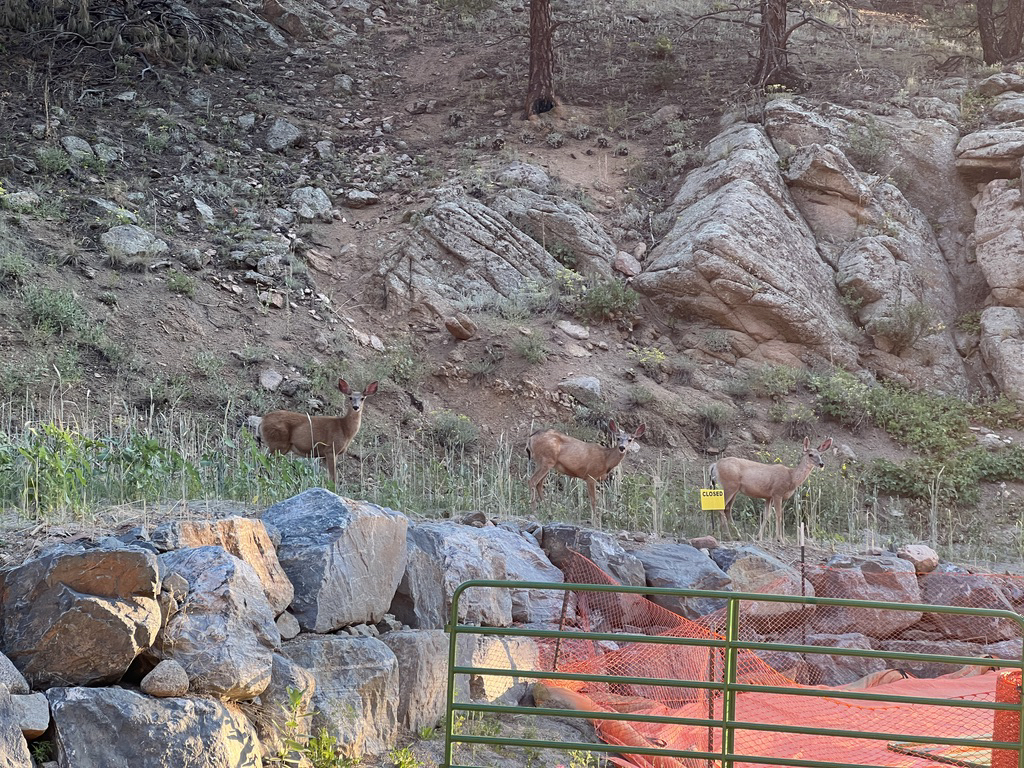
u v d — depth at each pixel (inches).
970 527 577.3
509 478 476.7
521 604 342.6
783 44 920.9
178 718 195.0
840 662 381.1
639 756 266.2
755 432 628.7
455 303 676.1
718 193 756.6
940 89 903.1
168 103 850.8
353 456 538.9
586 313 689.6
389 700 255.4
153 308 590.6
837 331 708.7
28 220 625.9
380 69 999.6
